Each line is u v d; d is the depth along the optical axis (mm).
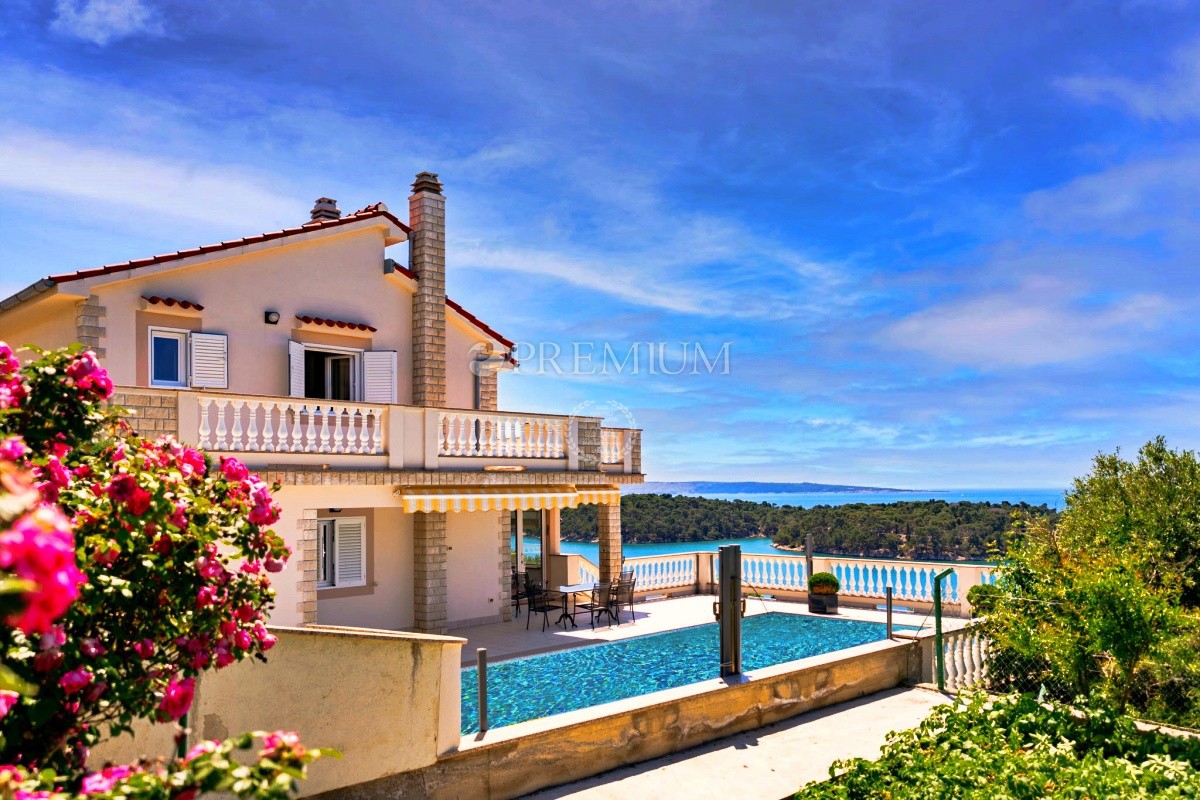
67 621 4598
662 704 11172
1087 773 8508
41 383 5219
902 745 10164
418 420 18484
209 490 5859
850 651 14555
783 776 10305
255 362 18422
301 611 16406
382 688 8555
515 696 14148
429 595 20188
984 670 15812
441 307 21953
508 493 19375
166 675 5309
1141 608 11805
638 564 25969
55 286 15531
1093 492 19578
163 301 16844
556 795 9656
